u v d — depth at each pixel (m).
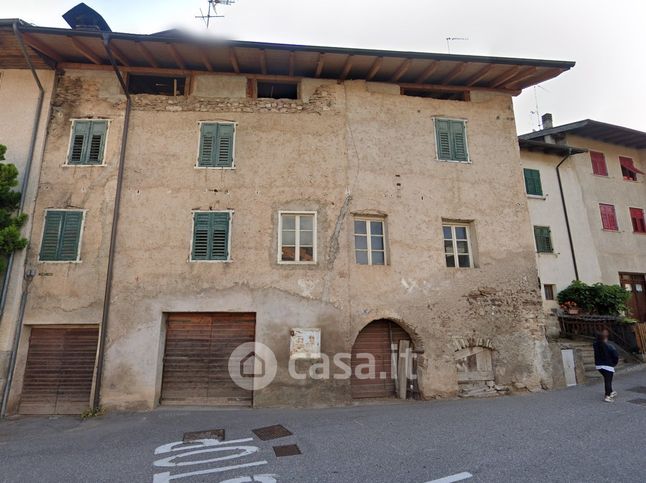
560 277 14.40
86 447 6.19
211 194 9.57
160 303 8.88
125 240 9.14
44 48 9.39
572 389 9.66
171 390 8.84
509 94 11.59
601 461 4.98
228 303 8.98
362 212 9.84
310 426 7.01
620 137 16.67
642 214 16.92
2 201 8.80
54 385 8.65
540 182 15.09
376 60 9.98
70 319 8.68
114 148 9.69
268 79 10.48
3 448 6.23
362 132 10.39
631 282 16.06
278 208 9.62
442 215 10.27
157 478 4.92
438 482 4.51
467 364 9.63
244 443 6.18
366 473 4.84
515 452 5.39
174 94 10.38
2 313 8.47
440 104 11.07
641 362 11.93
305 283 9.23
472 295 9.91
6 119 9.58
